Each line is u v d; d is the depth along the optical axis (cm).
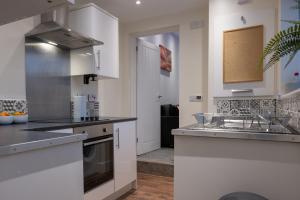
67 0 99
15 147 83
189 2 298
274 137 112
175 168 136
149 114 420
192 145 132
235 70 256
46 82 232
